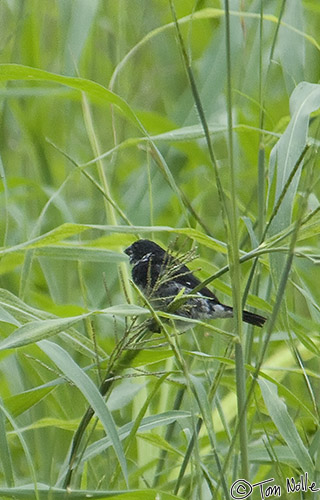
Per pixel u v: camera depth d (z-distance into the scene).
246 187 11.30
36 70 6.57
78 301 10.05
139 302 6.29
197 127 7.32
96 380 9.27
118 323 9.12
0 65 6.50
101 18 11.48
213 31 11.92
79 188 11.10
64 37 10.51
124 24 11.05
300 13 8.84
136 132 11.66
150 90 12.09
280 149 6.10
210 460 7.82
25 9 10.73
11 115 11.06
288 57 8.80
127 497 5.62
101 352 7.15
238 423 5.65
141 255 8.99
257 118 10.78
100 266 10.05
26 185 9.92
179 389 8.09
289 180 5.57
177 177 11.10
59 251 7.61
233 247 5.59
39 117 10.74
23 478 8.49
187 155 11.18
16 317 6.38
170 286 8.70
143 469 7.73
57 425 6.72
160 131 10.11
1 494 5.59
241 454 5.69
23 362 8.65
